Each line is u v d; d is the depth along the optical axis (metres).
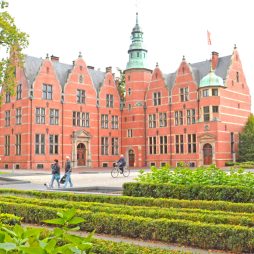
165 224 9.14
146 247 6.33
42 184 25.92
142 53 57.66
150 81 56.19
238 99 51.84
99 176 33.34
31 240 2.62
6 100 51.75
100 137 55.22
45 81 49.56
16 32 31.52
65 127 51.06
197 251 8.43
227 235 8.32
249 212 11.80
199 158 48.94
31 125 47.69
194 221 9.71
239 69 52.81
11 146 50.25
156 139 54.59
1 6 31.44
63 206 12.32
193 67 54.84
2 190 18.67
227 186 13.86
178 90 52.50
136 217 9.86
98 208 11.36
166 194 15.09
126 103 57.75
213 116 47.97
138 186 15.90
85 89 54.03
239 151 49.62
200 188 14.34
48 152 49.03
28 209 11.98
